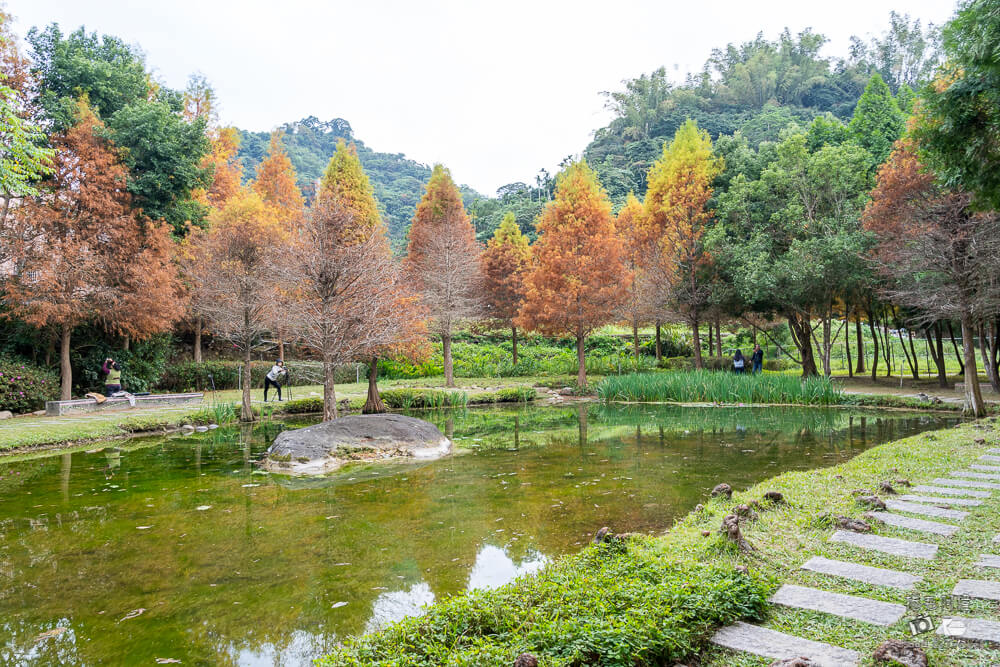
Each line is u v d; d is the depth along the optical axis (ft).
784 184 60.39
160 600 12.55
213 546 16.08
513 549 15.24
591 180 66.69
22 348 54.03
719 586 9.77
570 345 105.60
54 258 45.57
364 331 38.63
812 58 289.12
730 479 22.59
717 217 67.31
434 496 21.29
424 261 77.51
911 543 12.48
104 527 18.19
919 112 23.38
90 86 55.98
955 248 36.86
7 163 28.45
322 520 18.44
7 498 22.25
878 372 76.07
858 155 57.31
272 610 11.91
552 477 24.02
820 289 55.31
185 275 59.72
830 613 9.32
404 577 13.50
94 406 48.78
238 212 62.03
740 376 53.67
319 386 70.79
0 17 44.93
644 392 56.75
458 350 96.63
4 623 11.57
